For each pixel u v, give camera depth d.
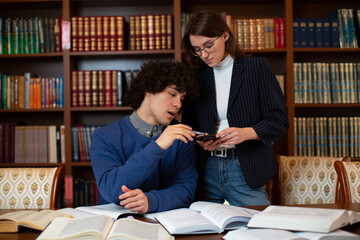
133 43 2.87
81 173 3.15
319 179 1.94
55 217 1.16
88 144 2.88
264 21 2.86
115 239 0.93
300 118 2.87
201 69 1.80
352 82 2.88
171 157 1.51
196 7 3.13
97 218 1.06
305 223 0.96
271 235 0.91
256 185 1.67
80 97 2.88
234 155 1.66
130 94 1.51
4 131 2.92
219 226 1.07
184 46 1.75
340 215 0.99
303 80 2.86
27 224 1.07
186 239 1.01
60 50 2.91
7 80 2.93
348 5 3.13
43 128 2.90
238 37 2.85
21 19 2.92
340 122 2.88
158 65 1.45
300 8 3.14
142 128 1.50
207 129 1.74
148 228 1.04
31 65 3.19
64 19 2.87
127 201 1.24
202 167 1.75
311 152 2.87
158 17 2.85
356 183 1.62
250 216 1.09
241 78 1.67
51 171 1.71
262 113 1.71
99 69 3.17
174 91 1.40
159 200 1.32
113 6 3.14
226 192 1.70
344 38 2.87
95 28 2.87
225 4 3.12
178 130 1.32
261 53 3.03
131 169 1.31
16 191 1.69
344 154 2.87
